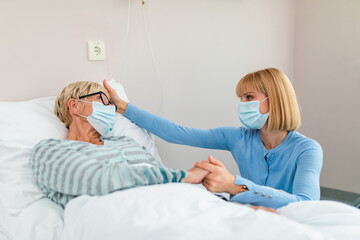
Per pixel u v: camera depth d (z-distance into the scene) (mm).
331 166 2701
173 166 2254
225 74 2438
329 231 894
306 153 1379
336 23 2557
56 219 1163
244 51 2531
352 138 2535
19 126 1379
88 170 1112
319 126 2764
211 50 2346
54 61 1736
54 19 1719
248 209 962
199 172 1207
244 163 1590
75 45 1797
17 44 1620
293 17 2855
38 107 1526
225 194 1853
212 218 884
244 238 772
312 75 2771
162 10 2102
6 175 1257
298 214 1055
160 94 2150
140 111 1730
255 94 1482
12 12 1594
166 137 1720
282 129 1466
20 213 1192
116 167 1120
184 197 1001
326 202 1060
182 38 2203
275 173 1508
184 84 2248
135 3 1992
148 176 1123
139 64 2045
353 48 2463
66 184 1134
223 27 2391
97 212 977
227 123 2492
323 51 2668
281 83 1442
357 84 2461
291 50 2881
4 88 1603
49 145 1237
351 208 1016
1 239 1159
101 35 1885
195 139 1699
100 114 1434
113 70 1953
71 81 1803
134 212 926
